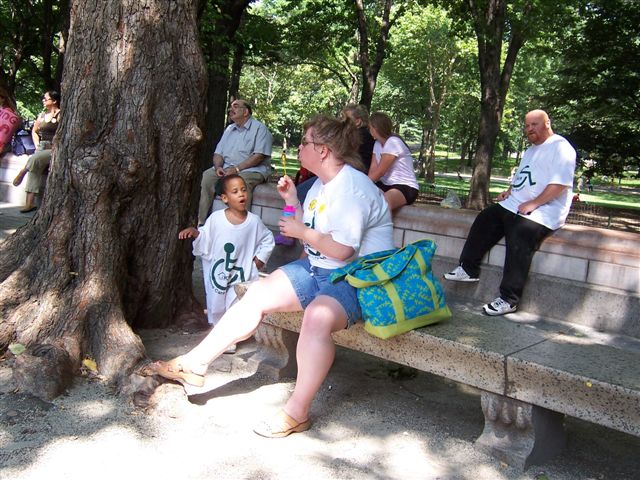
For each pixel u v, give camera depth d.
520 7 19.31
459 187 34.78
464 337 3.38
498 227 5.34
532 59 31.70
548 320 5.12
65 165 4.36
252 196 7.19
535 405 3.16
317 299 3.37
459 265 5.54
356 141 3.55
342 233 3.38
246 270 4.76
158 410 3.52
